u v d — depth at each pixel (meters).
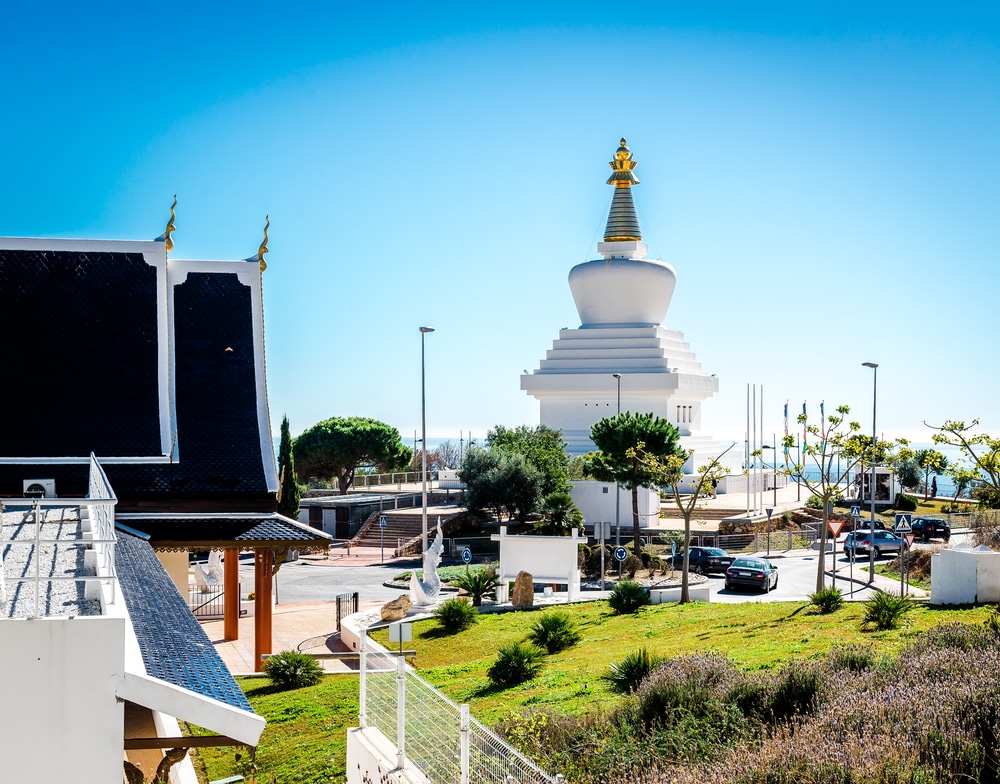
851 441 37.56
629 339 86.19
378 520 72.25
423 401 47.72
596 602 40.75
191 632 14.18
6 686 10.72
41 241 33.84
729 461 100.31
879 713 13.89
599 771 14.94
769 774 12.77
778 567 56.12
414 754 15.92
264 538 29.97
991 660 16.12
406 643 33.50
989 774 12.48
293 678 27.03
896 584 45.84
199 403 33.44
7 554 16.17
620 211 90.81
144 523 30.09
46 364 31.81
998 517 61.19
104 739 10.84
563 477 70.31
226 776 20.14
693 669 18.58
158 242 34.53
